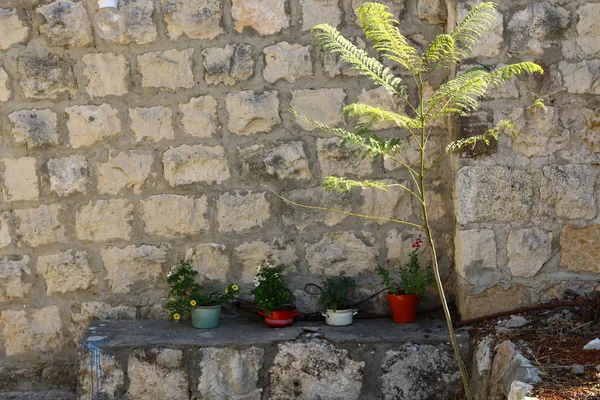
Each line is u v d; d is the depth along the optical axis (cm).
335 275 435
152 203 432
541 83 396
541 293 401
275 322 411
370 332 397
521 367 323
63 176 430
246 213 433
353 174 431
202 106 430
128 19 425
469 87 313
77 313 436
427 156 430
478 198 397
